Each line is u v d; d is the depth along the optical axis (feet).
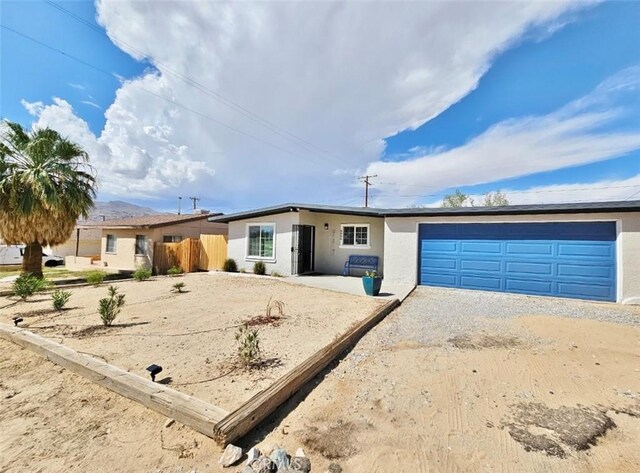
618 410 9.33
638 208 23.62
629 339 15.90
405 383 11.30
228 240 48.08
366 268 40.93
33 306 23.85
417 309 23.06
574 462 7.11
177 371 11.89
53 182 36.45
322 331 17.16
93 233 80.12
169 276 42.98
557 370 12.23
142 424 8.68
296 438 8.14
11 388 10.89
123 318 20.15
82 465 7.09
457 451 7.54
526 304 24.38
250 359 12.48
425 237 32.94
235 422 7.90
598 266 25.46
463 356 13.80
